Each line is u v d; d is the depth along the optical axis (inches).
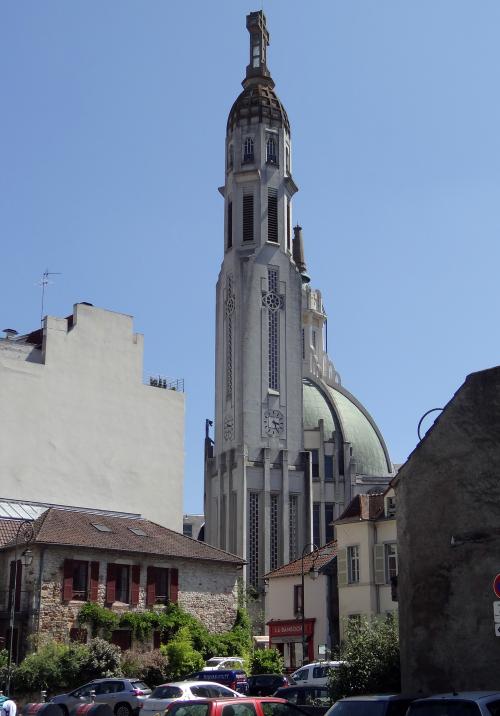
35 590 1892.2
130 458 2672.2
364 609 2118.6
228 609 2171.5
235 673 1662.2
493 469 896.9
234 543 3944.4
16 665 1793.8
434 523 934.4
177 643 1903.3
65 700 1503.4
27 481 2456.9
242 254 4318.4
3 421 2450.8
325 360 5128.0
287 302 4303.6
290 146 4581.7
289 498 4067.4
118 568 2026.3
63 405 2573.8
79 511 2290.8
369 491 4362.7
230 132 4532.5
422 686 909.8
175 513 2723.9
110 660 1801.2
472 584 887.1
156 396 2783.0
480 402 922.7
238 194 4407.0
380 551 2129.7
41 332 2699.3
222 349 4303.6
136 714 1496.1
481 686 860.6
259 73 4626.0
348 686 1146.0
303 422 4458.7
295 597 2453.2
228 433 4146.2
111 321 2733.8
